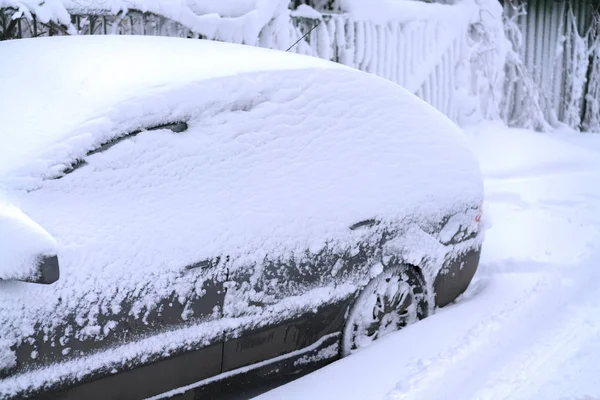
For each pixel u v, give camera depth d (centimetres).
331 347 364
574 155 982
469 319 402
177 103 302
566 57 1213
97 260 263
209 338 301
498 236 609
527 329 413
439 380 334
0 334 240
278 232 319
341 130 358
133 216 277
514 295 441
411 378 332
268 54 371
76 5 624
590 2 1232
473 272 434
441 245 397
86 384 267
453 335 380
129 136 288
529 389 346
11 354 244
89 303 262
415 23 937
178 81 308
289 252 324
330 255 343
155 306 280
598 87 1246
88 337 263
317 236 335
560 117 1230
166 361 290
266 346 329
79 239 261
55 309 253
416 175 385
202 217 296
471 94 1048
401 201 373
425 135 399
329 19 852
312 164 341
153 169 290
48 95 299
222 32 727
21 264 231
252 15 732
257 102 330
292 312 331
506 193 751
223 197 305
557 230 627
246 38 740
